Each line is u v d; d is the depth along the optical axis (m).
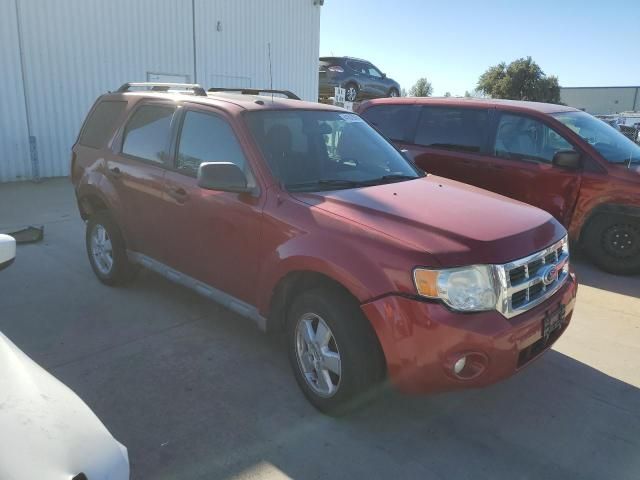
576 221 6.20
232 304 3.81
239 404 3.33
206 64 15.05
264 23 16.48
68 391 1.87
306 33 18.00
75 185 5.45
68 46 11.98
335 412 3.18
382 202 3.27
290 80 17.81
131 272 5.04
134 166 4.58
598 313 4.99
